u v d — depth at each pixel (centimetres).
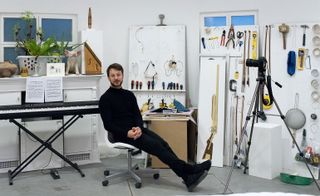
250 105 384
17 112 345
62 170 407
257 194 162
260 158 377
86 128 428
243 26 432
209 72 433
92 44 421
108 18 463
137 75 464
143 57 463
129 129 359
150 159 421
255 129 377
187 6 462
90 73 418
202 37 450
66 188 349
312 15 406
